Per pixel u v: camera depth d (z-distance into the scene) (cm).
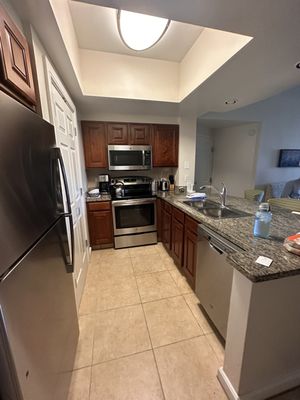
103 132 283
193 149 322
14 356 58
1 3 83
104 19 162
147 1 98
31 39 107
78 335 143
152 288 202
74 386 115
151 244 308
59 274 105
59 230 108
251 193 281
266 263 89
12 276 59
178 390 112
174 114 302
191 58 206
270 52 136
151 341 143
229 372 108
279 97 389
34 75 111
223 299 131
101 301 185
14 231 62
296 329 101
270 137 400
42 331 79
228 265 123
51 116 129
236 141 439
